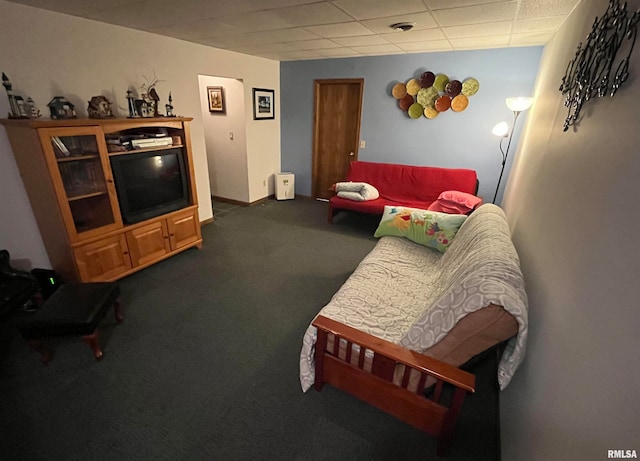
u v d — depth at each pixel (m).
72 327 1.79
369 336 1.46
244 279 2.88
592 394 0.77
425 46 3.50
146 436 1.49
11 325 2.23
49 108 2.37
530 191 2.17
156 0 2.09
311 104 4.92
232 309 2.45
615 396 0.68
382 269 2.28
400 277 2.20
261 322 2.31
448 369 1.28
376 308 1.84
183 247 3.23
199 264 3.13
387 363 1.43
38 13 2.27
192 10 2.31
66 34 2.45
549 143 1.94
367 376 1.52
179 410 1.62
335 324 1.54
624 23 1.10
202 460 1.40
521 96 3.58
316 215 4.68
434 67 3.89
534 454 1.03
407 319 1.77
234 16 2.46
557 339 1.07
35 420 1.55
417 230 2.67
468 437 1.53
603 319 0.80
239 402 1.68
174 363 1.92
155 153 2.77
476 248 1.76
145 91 3.11
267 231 4.03
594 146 1.14
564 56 2.16
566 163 1.45
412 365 1.30
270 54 4.27
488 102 3.74
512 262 1.45
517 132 3.70
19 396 1.68
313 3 2.13
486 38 3.06
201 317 2.35
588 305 0.90
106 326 2.22
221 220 4.39
